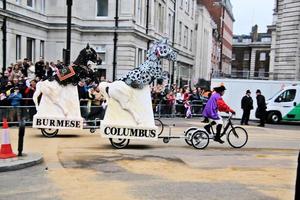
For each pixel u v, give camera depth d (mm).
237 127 13570
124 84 12445
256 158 11555
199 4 79188
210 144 14016
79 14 38938
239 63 117375
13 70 18625
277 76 36031
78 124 14188
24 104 16656
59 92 14094
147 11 43406
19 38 32438
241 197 7445
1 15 28344
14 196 7168
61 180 8328
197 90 28156
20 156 9969
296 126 23516
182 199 7180
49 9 37312
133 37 38750
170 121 22375
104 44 38844
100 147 12484
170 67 52500
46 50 37250
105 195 7320
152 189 7801
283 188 8172
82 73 14445
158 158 11000
